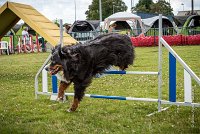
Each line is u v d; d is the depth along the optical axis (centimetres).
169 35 3006
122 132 507
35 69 1446
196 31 3369
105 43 655
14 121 588
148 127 528
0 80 1112
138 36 2977
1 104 727
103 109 659
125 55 673
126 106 681
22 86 973
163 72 1161
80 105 696
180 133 495
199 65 1316
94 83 980
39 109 673
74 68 612
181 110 632
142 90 849
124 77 1077
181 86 876
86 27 3441
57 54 615
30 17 1081
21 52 2844
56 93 744
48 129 534
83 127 541
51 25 1129
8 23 1283
